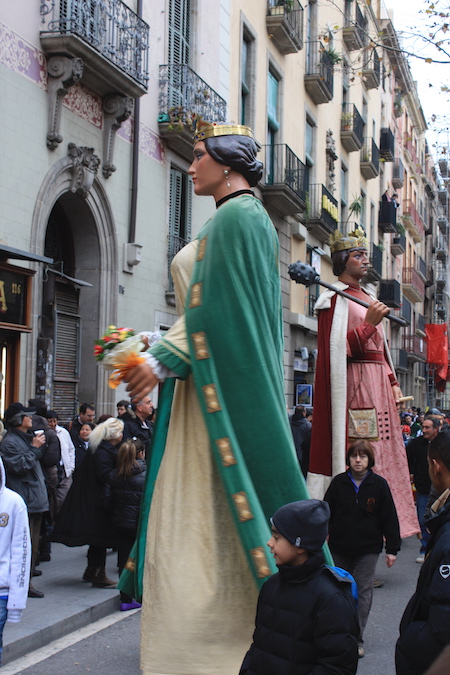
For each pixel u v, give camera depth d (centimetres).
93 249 1284
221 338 297
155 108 1455
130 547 731
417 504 984
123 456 727
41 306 1108
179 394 323
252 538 290
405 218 4291
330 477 592
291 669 274
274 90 2136
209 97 1579
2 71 1019
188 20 1611
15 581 483
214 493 307
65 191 1177
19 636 585
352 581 286
